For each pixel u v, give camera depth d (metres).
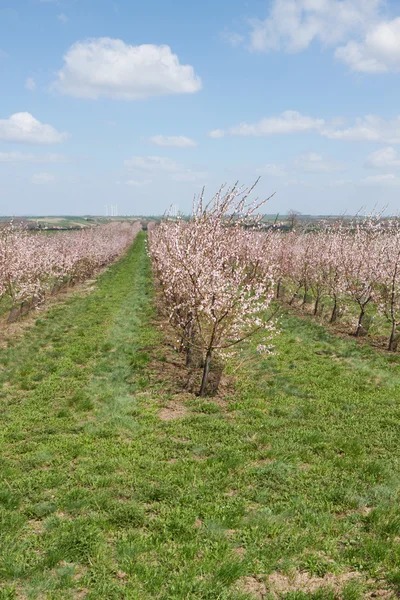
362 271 21.30
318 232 30.22
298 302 28.62
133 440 10.24
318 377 14.40
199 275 13.31
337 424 10.83
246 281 13.90
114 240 65.25
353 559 6.09
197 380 14.20
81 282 40.38
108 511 7.35
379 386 13.55
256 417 11.38
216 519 7.06
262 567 5.99
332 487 7.94
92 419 11.55
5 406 12.42
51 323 23.25
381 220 22.91
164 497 7.77
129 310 26.62
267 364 15.80
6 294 27.56
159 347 18.19
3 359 16.66
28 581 5.87
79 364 16.47
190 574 5.82
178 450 9.62
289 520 7.05
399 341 17.92
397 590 5.54
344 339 19.17
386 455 9.16
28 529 6.98
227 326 13.16
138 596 5.50
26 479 8.41
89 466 8.93
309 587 5.66
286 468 8.66
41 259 30.12
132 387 13.77
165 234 21.17
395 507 7.23
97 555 6.27
